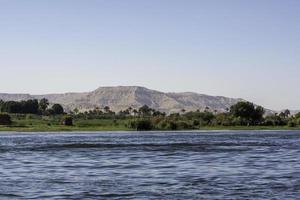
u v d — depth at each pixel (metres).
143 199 43.72
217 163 76.25
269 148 115.38
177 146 125.31
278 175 59.84
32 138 186.88
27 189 49.34
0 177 59.72
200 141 152.75
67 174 62.81
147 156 92.25
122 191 47.84
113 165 74.75
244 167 69.94
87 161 82.19
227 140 160.12
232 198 43.75
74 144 137.75
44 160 84.69
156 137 191.25
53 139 176.00
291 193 46.00
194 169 67.62
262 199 43.16
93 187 50.56
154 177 58.75
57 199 43.75
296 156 90.12
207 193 46.34
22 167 72.44
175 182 53.91
